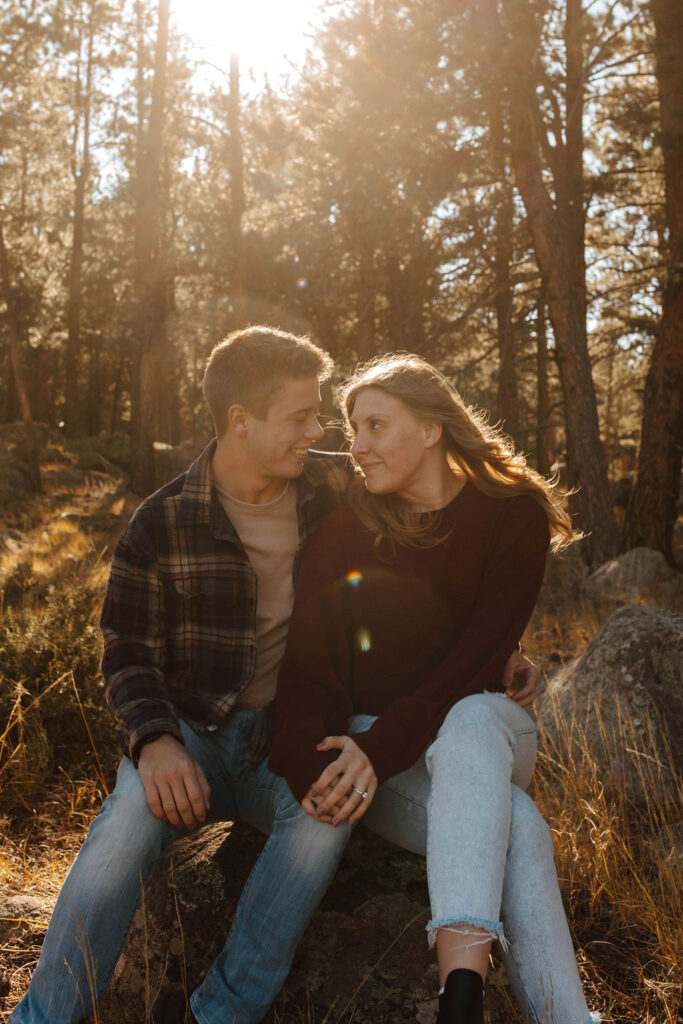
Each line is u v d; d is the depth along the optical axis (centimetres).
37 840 320
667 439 1119
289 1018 208
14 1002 217
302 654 220
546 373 2045
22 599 662
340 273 1645
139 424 2019
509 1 1045
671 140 1001
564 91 1220
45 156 2548
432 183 1184
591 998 221
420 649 229
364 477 237
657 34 1043
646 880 270
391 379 231
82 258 2923
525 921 185
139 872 202
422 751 207
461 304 1505
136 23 1927
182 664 235
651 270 1658
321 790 193
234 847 236
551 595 919
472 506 233
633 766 338
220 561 231
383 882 240
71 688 416
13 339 1938
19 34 1752
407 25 1067
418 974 215
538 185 1148
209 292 2173
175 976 217
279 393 221
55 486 1936
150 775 202
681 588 953
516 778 214
